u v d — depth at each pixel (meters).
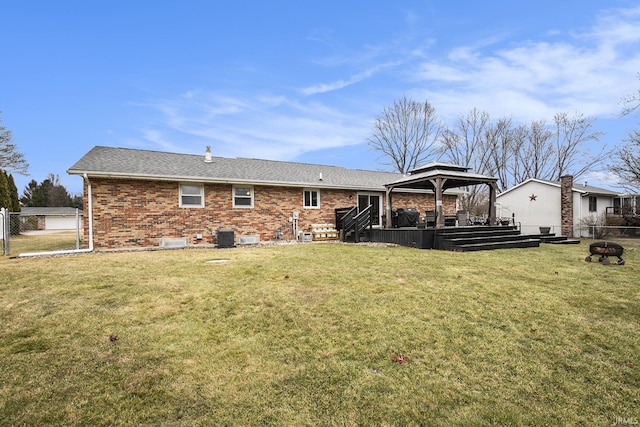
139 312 4.60
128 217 11.81
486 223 16.38
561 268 7.69
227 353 3.47
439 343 3.70
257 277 6.54
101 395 2.75
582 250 11.10
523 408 2.63
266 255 9.51
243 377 3.03
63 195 51.12
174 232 12.59
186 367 3.19
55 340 3.72
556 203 20.55
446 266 7.74
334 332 3.98
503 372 3.14
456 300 5.12
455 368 3.20
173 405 2.63
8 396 2.71
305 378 3.02
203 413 2.54
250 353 3.47
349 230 14.34
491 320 4.35
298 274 6.80
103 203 11.44
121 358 3.35
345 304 4.91
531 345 3.67
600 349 3.59
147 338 3.80
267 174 15.23
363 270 7.22
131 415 2.51
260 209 14.45
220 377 3.02
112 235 11.56
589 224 19.42
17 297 5.23
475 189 33.00
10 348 3.53
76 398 2.71
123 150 14.37
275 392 2.81
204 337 3.84
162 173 12.24
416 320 4.33
